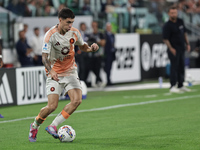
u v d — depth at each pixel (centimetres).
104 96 4616
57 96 2197
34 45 5534
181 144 2131
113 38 5703
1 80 3816
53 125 2217
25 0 6278
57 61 2217
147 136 2373
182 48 4672
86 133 2509
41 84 4112
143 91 5044
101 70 5822
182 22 4622
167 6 7562
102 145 2128
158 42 6525
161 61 6588
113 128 2669
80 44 2277
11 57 5638
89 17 5972
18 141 2283
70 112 2212
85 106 3781
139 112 3369
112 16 6397
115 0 7400
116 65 5950
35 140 2252
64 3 6750
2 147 2114
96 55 5638
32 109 3669
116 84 5994
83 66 5506
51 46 2177
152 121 2923
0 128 2742
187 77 5525
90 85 5753
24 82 3981
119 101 4119
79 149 2027
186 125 2733
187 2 8369
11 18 5766
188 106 3669
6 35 5672
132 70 6159
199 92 4766
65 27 2111
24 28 5528
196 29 7750
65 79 2225
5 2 6162
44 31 5422
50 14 6462
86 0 6869
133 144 2148
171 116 3134
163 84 5844
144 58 6306
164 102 3978
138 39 6209
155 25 7212
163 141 2219
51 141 2267
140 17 6956
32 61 5528
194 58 6788
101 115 3244
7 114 3394
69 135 2212
